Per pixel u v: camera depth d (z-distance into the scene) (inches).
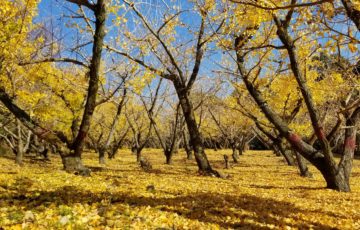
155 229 234.4
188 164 1093.1
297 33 469.7
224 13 537.6
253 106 820.6
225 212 299.9
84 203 297.0
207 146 2596.0
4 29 450.0
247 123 1256.8
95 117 1314.0
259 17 381.1
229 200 362.0
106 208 275.9
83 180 440.8
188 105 678.5
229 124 1376.7
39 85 751.1
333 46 241.8
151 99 1145.4
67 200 305.1
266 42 522.0
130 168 800.9
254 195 412.5
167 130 1814.7
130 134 1733.5
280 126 515.8
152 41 629.9
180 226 246.5
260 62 536.1
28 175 447.2
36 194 323.9
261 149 2498.8
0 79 513.7
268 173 804.0
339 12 234.7
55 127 792.9
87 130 515.8
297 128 778.8
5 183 371.9
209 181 553.3
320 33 245.4
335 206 370.3
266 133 788.0
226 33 547.2
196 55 659.4
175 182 494.6
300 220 296.0
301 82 489.7
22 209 263.7
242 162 1262.3
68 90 800.9
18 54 534.3
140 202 314.7
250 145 2516.0
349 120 514.0
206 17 568.1
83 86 783.7
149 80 617.0
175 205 310.7
